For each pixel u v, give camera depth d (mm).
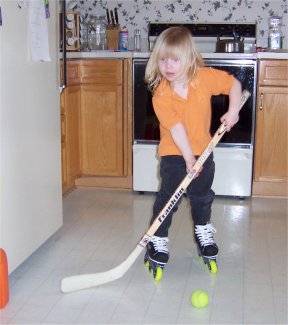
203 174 2230
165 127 2150
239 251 2566
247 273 2309
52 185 2570
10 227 2135
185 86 2131
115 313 1953
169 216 2246
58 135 2623
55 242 2666
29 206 2311
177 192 2129
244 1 3910
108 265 2395
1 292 1975
